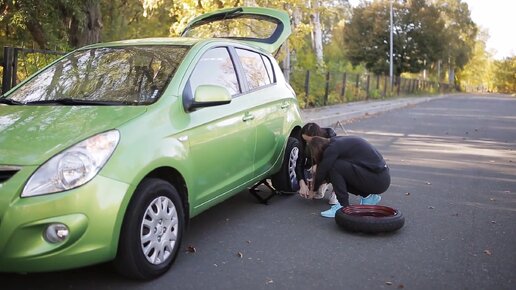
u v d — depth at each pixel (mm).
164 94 4129
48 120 3779
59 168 3295
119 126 3639
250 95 5301
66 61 4977
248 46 5730
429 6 47531
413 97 38844
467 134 13570
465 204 6199
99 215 3320
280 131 5910
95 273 3896
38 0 11352
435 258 4355
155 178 3803
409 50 46344
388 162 9023
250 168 5270
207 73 4715
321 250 4512
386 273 4012
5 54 7754
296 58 19656
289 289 3691
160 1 13719
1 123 3807
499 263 4262
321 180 5555
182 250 4461
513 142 12039
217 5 11781
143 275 3682
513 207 6090
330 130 5805
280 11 6672
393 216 4965
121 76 4496
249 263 4184
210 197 4539
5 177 3281
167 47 4809
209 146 4414
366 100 28156
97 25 13492
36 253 3184
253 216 5539
